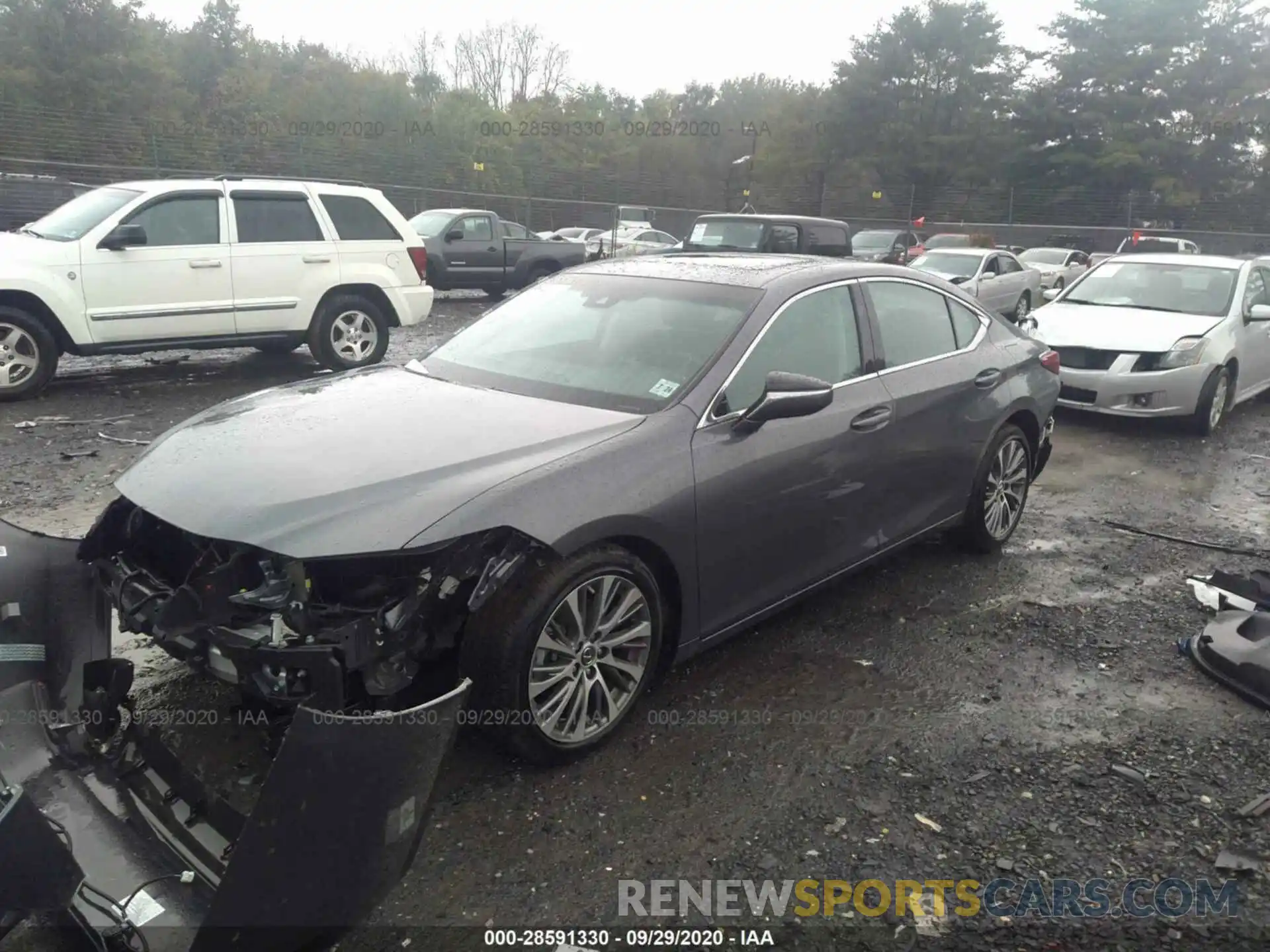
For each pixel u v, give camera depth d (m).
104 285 8.85
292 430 3.42
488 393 3.89
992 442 5.26
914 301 4.91
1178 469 7.78
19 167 22.34
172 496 3.01
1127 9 45.22
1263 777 3.41
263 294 9.74
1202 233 29.97
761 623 4.55
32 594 3.21
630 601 3.37
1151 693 4.01
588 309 4.41
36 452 7.08
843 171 51.03
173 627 2.83
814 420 4.03
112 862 2.47
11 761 2.78
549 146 46.19
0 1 33.41
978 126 48.41
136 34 35.38
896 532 4.67
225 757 3.27
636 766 3.36
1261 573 4.95
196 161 30.16
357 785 2.26
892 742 3.58
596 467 3.25
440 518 2.85
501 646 3.03
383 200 10.63
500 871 2.84
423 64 63.06
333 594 2.84
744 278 4.34
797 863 2.92
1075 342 8.99
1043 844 3.03
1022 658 4.29
